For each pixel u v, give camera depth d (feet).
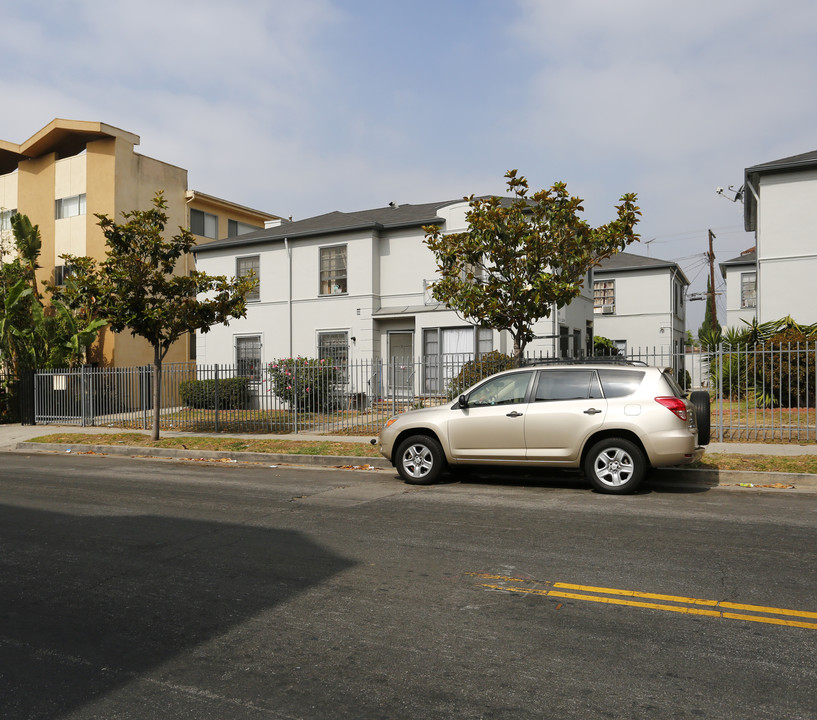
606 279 104.78
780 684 11.14
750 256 104.83
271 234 81.05
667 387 28.60
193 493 30.58
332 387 59.72
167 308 49.26
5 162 98.17
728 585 16.21
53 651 12.94
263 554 19.53
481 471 35.32
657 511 24.99
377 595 15.83
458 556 19.06
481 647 12.79
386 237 76.43
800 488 30.09
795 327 51.55
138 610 15.08
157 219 49.44
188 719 10.28
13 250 90.68
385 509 26.02
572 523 23.08
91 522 24.32
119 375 66.59
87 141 87.20
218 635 13.57
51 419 69.05
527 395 30.45
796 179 60.23
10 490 32.04
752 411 49.70
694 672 11.62
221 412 62.49
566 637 13.21
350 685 11.32
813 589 15.87
